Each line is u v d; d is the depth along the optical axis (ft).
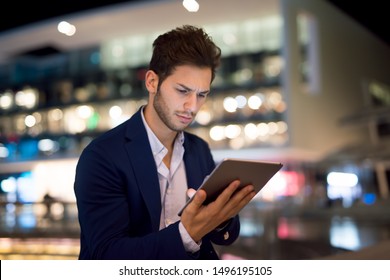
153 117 8.04
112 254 7.06
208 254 8.75
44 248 34.86
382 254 18.45
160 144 8.12
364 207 124.77
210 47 7.52
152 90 7.83
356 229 81.05
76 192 7.61
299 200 162.50
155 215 7.82
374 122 163.32
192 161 8.80
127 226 7.57
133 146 7.88
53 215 58.70
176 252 6.86
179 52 7.39
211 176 6.68
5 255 32.94
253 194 7.46
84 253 7.80
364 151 138.92
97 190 7.45
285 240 59.82
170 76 7.49
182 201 8.51
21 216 74.08
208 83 7.61
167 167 8.47
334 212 124.67
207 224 7.03
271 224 62.13
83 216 7.48
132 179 7.70
